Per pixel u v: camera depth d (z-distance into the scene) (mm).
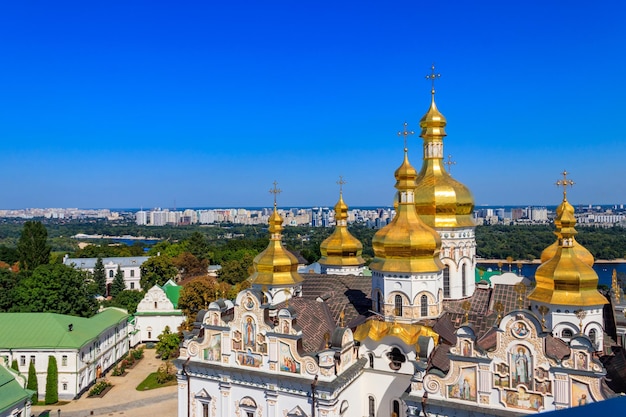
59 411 90812
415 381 50531
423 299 60656
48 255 197125
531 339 45594
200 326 62906
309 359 54750
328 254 94562
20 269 190375
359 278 80375
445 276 70938
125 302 155875
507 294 68938
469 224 71562
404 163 62062
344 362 56156
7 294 135875
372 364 59406
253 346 58156
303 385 54438
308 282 82625
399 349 57844
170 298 145000
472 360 47688
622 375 47969
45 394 96188
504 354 46688
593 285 60344
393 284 60719
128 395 99062
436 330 58125
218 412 60062
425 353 52125
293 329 55750
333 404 53250
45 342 98938
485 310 67062
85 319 112625
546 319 61250
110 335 116438
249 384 58125
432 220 70438
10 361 98000
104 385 101938
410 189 62125
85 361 102312
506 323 46594
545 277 62000
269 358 56906
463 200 71000
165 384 104312
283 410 56062
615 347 59812
